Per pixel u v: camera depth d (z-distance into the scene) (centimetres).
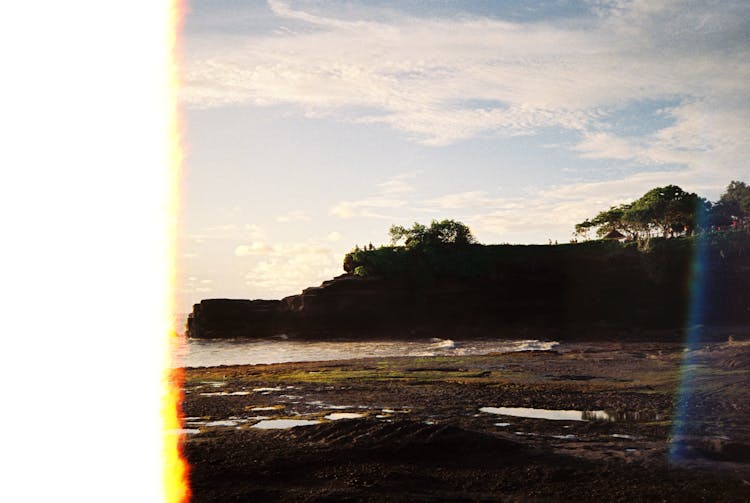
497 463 1283
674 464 1275
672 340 5712
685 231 10281
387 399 2191
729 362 2938
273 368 3466
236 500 1062
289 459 1282
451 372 3116
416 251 8494
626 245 8606
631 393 2266
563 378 2788
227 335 8169
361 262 8525
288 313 8225
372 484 1153
